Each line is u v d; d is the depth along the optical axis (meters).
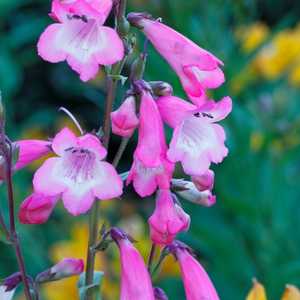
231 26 5.34
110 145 8.14
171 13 4.95
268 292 4.66
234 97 5.18
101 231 2.63
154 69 4.82
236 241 5.04
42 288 4.97
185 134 2.43
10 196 2.63
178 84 4.78
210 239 4.96
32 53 8.62
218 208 5.30
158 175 2.38
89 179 2.35
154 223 2.47
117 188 2.33
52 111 8.54
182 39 2.44
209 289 2.60
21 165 2.66
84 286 2.65
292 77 5.83
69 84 8.77
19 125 8.62
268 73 5.83
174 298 5.20
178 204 2.54
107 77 2.46
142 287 2.48
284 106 5.52
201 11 5.15
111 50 2.23
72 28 2.29
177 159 2.36
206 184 2.49
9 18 8.48
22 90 8.92
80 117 8.63
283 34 5.97
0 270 5.82
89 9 2.21
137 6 5.00
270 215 5.12
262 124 5.37
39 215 2.50
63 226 6.31
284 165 5.30
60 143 2.34
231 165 5.07
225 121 5.08
